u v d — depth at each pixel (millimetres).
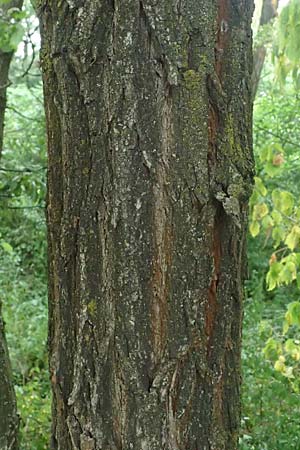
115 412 1437
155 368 1409
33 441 3596
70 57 1381
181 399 1428
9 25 3691
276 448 3432
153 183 1375
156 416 1416
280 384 3732
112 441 1444
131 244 1384
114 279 1403
